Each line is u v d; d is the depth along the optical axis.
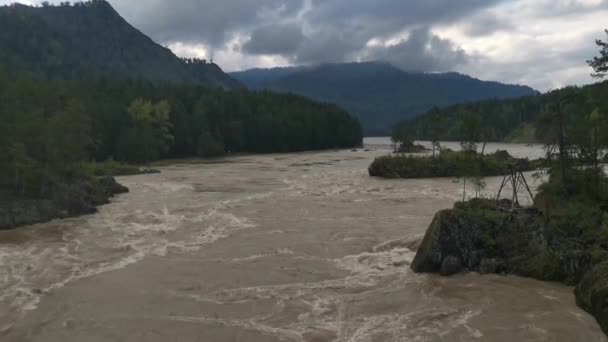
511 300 19.05
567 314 17.56
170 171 81.50
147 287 21.22
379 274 22.72
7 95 47.81
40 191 43.22
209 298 19.80
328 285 21.23
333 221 34.94
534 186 52.09
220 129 136.38
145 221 36.56
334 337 16.06
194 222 35.69
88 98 103.19
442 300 19.20
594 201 29.52
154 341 15.93
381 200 44.91
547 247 22.33
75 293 20.59
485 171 67.25
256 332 16.50
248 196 48.62
